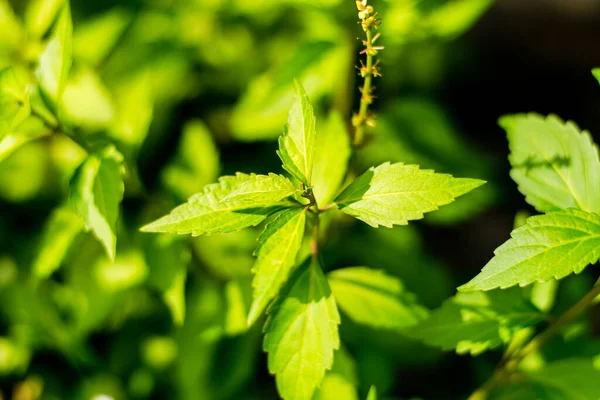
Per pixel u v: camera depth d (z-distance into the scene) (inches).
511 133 19.8
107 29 25.4
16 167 23.6
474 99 43.2
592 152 19.3
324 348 18.5
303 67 22.4
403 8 22.3
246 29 27.6
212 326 21.5
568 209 18.0
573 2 49.6
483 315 19.5
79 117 21.8
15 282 24.0
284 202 18.3
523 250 17.8
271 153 27.0
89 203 19.4
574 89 44.5
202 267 22.5
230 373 22.5
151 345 24.0
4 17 21.8
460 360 26.0
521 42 47.3
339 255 23.6
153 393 23.6
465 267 35.5
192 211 18.3
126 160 21.1
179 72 26.6
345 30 22.5
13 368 24.5
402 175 18.1
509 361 19.8
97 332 24.2
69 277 22.5
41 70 19.8
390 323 20.0
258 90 23.2
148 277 21.3
